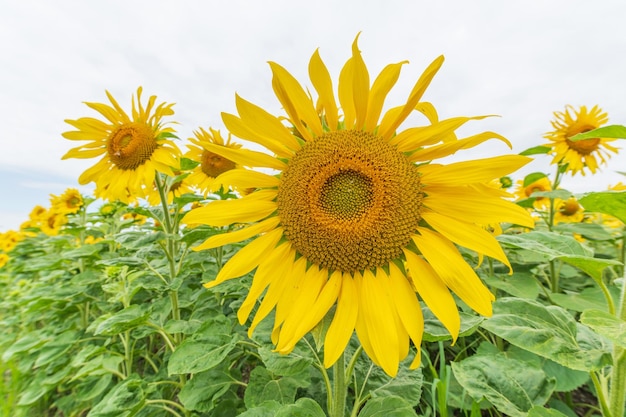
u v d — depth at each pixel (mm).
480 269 599
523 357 449
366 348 267
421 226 293
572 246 302
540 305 315
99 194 609
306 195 298
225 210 308
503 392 312
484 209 268
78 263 956
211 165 746
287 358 349
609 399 278
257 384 399
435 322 303
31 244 1427
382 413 302
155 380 534
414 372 375
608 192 243
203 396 410
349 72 295
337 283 289
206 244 295
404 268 291
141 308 500
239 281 494
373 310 271
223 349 392
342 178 302
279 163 317
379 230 282
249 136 307
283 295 297
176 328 472
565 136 766
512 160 260
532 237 321
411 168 290
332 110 305
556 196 564
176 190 837
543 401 300
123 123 603
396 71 280
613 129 254
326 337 270
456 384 463
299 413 291
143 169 564
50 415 634
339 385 323
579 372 408
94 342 653
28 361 668
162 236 515
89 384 565
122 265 528
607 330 224
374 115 299
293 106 302
